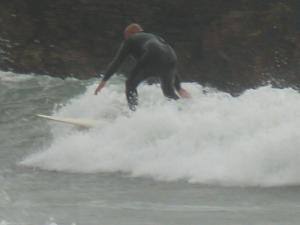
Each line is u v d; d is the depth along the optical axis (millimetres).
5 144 37000
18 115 44094
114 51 72688
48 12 71375
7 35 69625
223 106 30891
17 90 50781
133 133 31141
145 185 27031
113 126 32312
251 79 75625
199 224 20547
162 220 21094
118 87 45000
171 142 29844
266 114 28922
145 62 37219
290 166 26344
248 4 77000
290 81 75875
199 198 24375
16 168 31453
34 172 30438
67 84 52688
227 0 76562
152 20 74938
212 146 28859
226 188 25906
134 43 37719
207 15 76062
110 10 73062
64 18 71750
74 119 35281
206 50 75812
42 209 22719
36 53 69500
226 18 76062
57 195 25406
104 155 31094
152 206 23234
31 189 26688
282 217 21328
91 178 28828
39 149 35719
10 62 68438
